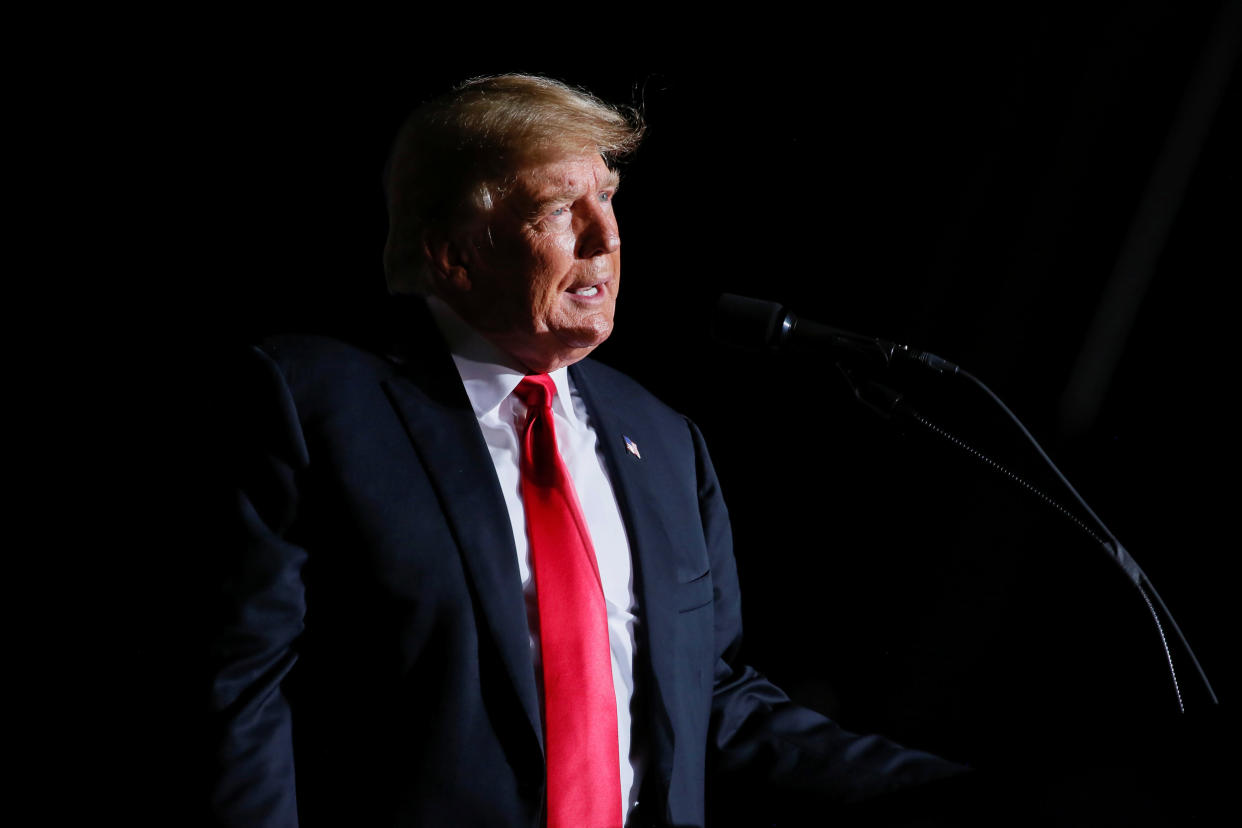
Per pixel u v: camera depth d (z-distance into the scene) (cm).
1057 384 827
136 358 755
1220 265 775
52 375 741
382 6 786
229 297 780
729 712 524
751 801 643
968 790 421
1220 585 795
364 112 795
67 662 727
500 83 471
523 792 411
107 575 732
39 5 718
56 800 711
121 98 744
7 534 731
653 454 512
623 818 447
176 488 432
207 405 438
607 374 539
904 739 888
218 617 407
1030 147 809
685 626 485
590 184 448
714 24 852
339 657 422
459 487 431
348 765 415
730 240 905
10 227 728
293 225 791
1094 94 777
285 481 416
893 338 875
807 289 902
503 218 439
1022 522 834
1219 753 363
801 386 930
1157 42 750
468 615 417
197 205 771
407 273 480
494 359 469
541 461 461
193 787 396
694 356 936
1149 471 823
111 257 754
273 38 772
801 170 884
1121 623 823
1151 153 770
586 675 429
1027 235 816
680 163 884
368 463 423
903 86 851
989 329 838
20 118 723
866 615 913
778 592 955
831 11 848
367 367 451
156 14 743
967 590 864
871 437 905
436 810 402
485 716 413
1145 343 805
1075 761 394
